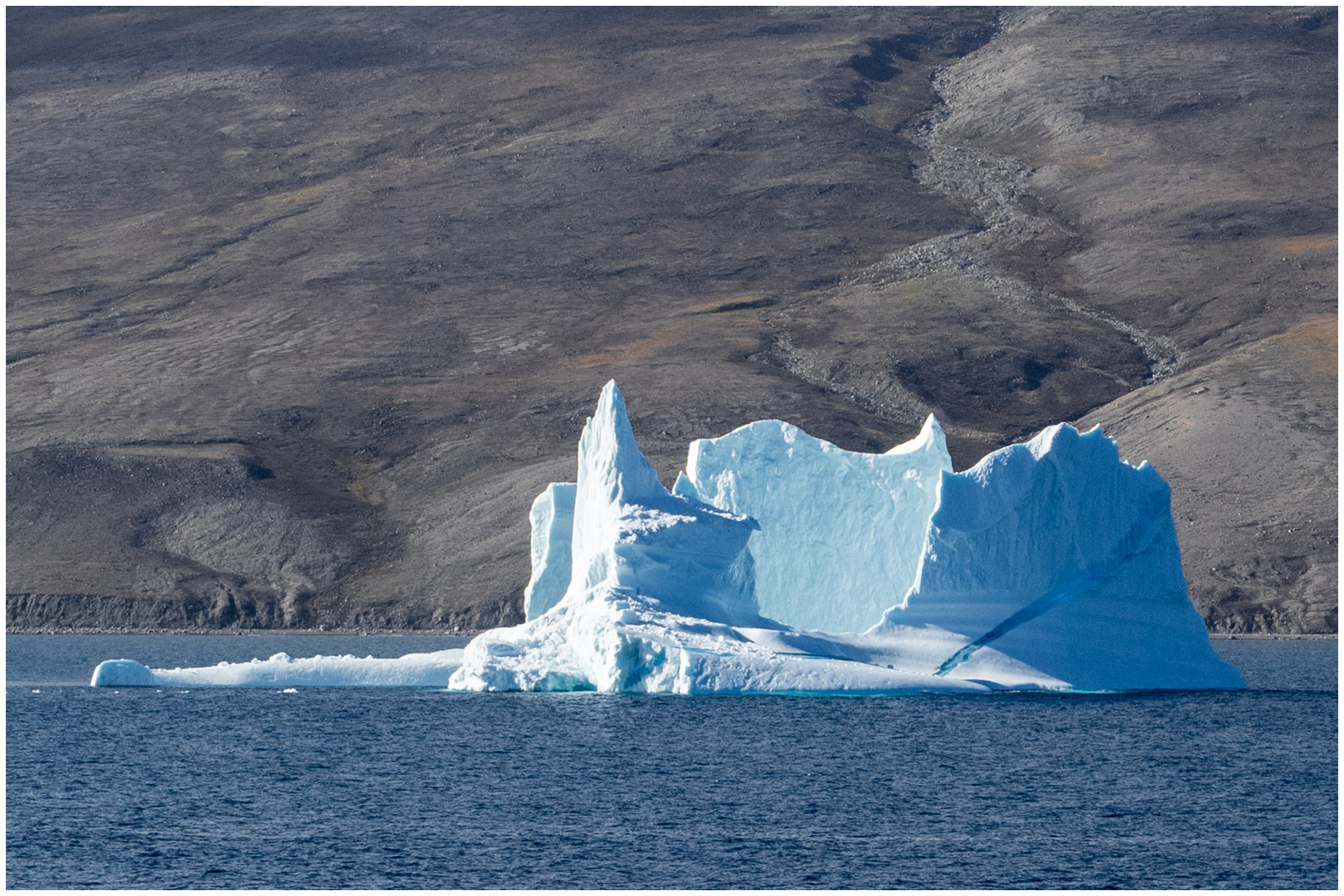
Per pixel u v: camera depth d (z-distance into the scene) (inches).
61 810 5772.6
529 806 5777.6
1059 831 5349.4
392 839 5246.1
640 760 6688.0
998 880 4702.3
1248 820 5546.3
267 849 5108.3
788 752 6845.5
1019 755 6806.1
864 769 6456.7
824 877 4739.2
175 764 6766.7
